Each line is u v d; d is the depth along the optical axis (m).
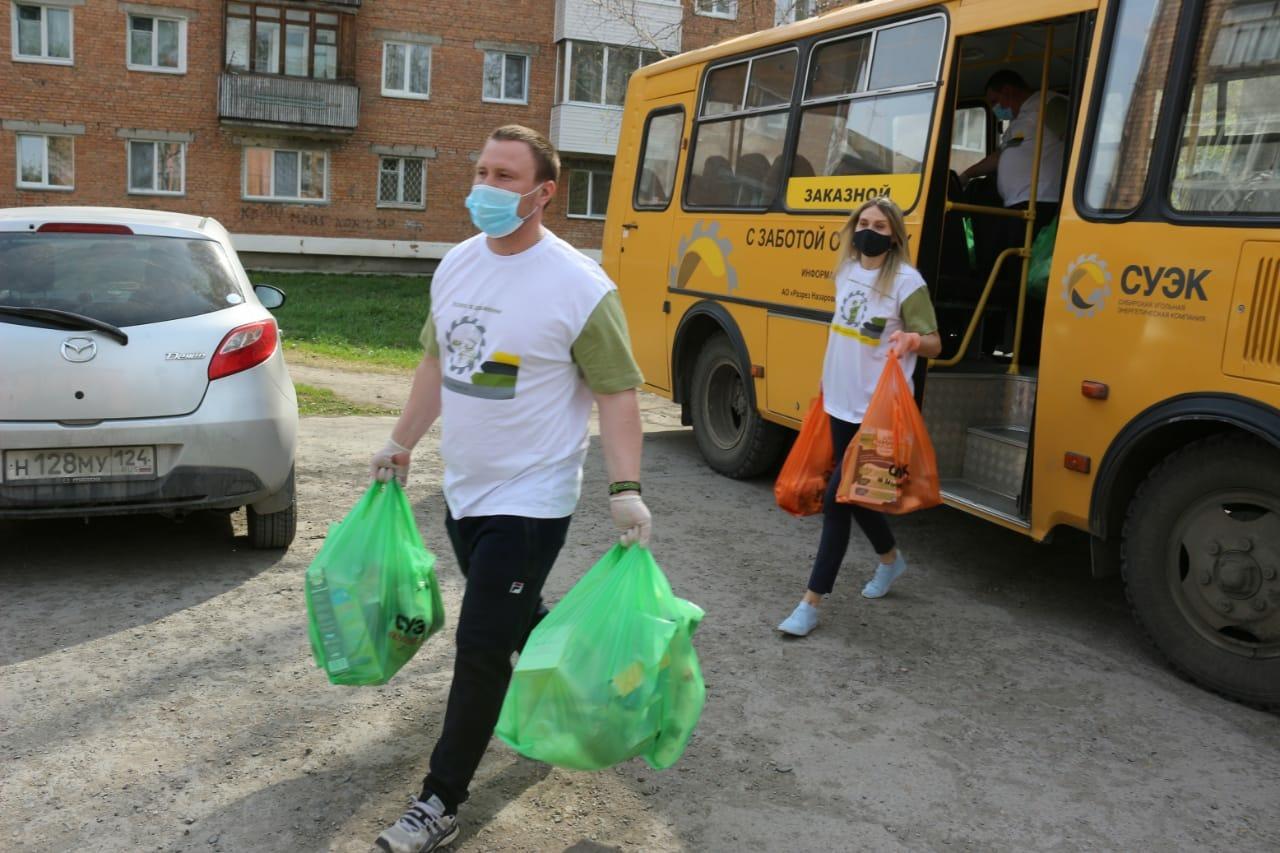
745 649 4.48
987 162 6.45
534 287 2.81
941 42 5.61
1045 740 3.75
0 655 4.17
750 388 7.16
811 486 4.74
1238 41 4.03
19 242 4.89
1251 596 4.00
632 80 8.86
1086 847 3.09
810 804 3.28
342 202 30.34
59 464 4.65
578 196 32.25
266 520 5.37
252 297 5.36
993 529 6.46
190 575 5.15
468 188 31.30
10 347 4.57
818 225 6.42
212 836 3.01
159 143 28.70
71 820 3.07
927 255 5.71
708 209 7.57
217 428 4.84
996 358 6.40
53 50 27.48
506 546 2.86
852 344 4.61
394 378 12.42
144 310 4.86
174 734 3.59
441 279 2.96
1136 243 4.32
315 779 3.33
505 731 2.74
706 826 3.14
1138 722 3.90
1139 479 4.52
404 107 30.38
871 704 3.99
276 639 4.42
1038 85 6.67
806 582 5.39
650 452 8.61
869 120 6.10
